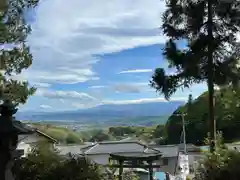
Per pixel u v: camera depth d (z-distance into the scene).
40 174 6.34
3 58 7.93
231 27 10.12
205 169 7.61
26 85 8.28
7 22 7.69
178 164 28.66
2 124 4.43
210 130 10.05
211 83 10.16
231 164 7.26
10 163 4.47
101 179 6.66
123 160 13.21
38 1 8.30
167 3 10.40
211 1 10.05
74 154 7.02
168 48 10.25
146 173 18.41
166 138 40.50
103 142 31.42
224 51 10.27
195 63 10.12
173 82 10.41
